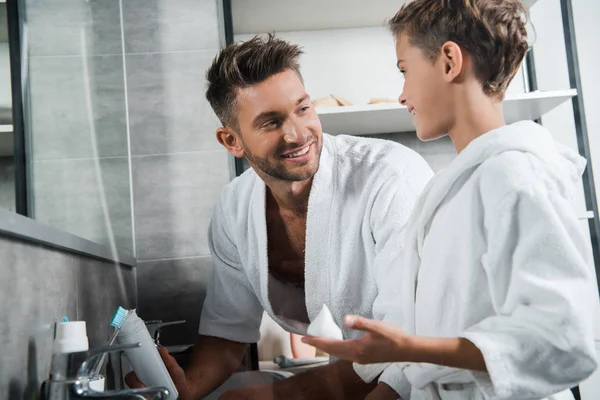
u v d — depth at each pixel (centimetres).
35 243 75
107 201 140
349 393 107
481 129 84
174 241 158
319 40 183
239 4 179
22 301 70
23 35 99
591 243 170
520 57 87
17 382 67
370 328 66
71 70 121
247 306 135
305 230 123
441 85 86
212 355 134
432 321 79
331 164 120
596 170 182
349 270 118
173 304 157
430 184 86
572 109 178
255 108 114
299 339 129
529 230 69
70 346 69
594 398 156
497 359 65
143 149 160
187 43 164
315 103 170
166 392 70
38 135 101
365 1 181
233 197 132
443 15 84
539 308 67
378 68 184
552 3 182
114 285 130
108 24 152
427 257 81
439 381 79
